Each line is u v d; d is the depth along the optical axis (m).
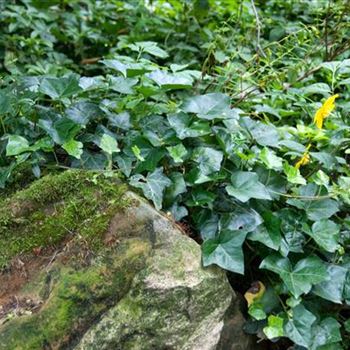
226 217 0.71
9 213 0.68
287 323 0.67
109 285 0.63
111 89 0.83
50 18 1.39
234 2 1.31
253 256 0.74
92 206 0.68
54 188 0.69
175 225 0.69
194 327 0.65
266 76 0.91
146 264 0.65
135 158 0.73
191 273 0.65
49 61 1.29
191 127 0.73
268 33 1.26
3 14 1.30
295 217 0.72
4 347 0.59
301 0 1.36
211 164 0.71
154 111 0.81
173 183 0.72
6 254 0.66
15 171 0.73
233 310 0.70
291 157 0.79
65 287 0.62
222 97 0.75
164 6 1.44
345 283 0.70
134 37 1.31
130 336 0.63
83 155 0.75
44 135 0.76
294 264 0.71
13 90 0.81
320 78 1.07
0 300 0.63
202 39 1.31
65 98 0.78
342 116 0.86
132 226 0.66
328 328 0.70
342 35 1.03
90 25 1.47
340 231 0.75
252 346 0.73
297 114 0.93
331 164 0.74
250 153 0.74
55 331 0.60
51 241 0.66
